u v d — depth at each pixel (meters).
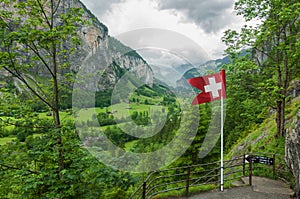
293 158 7.68
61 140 7.55
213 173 14.41
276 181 9.24
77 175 7.36
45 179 7.32
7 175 7.22
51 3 7.66
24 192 7.34
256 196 7.99
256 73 12.36
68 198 7.42
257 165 10.73
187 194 8.15
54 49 7.75
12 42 6.83
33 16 7.40
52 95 8.18
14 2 7.51
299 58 11.08
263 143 13.19
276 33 11.44
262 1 11.02
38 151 7.25
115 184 7.82
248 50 12.22
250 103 12.19
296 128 7.61
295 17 10.90
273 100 11.74
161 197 7.99
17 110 7.52
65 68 8.35
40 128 7.82
